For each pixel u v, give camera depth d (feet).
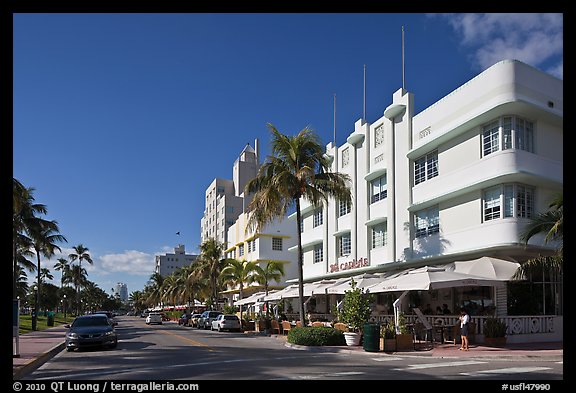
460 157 85.40
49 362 59.00
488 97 79.15
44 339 98.07
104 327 74.33
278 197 86.02
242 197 296.71
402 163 100.63
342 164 130.62
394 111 102.58
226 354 63.93
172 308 318.24
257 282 182.09
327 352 67.62
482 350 63.72
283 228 202.39
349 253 124.47
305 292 102.94
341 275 123.13
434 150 92.79
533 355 57.62
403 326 69.62
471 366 50.24
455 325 71.56
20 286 274.98
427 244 91.97
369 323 67.51
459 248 83.61
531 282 76.13
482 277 69.10
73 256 368.07
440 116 90.27
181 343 85.25
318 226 142.51
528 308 75.10
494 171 77.10
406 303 99.19
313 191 87.25
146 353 66.13
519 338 72.28
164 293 349.00
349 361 55.67
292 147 88.48
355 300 75.25
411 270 80.33
